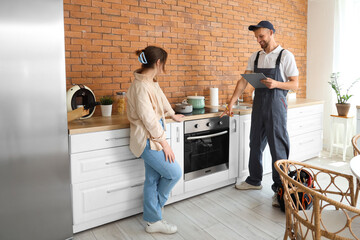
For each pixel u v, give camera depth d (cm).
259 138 287
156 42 305
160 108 218
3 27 168
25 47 176
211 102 342
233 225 234
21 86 177
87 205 218
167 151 212
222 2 352
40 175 191
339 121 397
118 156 228
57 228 204
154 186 224
